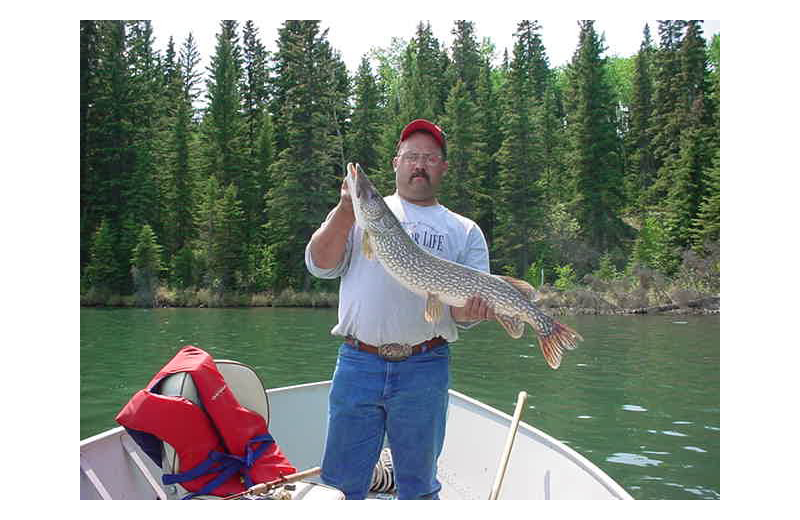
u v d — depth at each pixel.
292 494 2.92
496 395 11.00
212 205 37.97
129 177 40.50
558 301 29.47
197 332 21.22
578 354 15.94
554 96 52.22
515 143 39.84
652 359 15.05
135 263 36.09
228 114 44.75
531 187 39.50
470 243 3.62
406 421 3.29
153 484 3.51
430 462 3.36
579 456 3.84
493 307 3.34
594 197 41.69
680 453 7.73
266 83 52.59
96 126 40.28
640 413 9.66
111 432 3.59
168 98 49.53
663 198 43.09
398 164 3.51
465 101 42.00
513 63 44.12
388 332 3.24
